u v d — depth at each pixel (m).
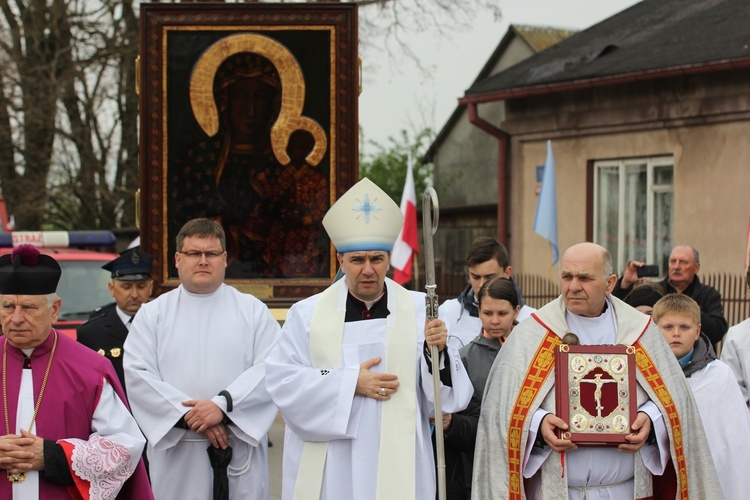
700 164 15.71
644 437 4.73
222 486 5.54
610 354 4.85
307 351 5.05
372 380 4.86
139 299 6.66
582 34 20.83
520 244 18.72
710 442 5.46
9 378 4.55
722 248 15.39
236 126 8.52
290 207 8.59
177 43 8.44
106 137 23.39
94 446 4.43
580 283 4.84
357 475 4.82
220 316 5.75
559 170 17.92
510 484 4.84
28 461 4.36
